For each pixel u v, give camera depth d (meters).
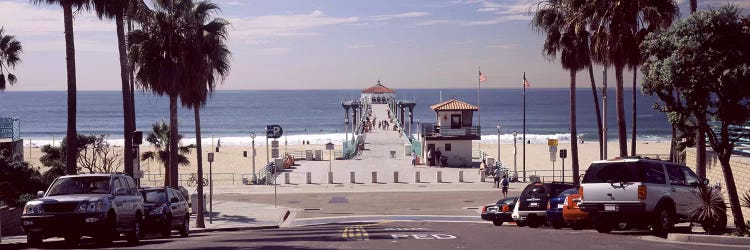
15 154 32.16
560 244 15.97
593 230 22.03
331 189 51.31
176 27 33.47
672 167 18.58
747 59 17.58
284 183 55.44
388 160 70.69
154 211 21.52
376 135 98.75
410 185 53.09
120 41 30.16
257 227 32.81
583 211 18.91
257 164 82.44
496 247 15.50
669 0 27.95
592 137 142.75
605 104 40.38
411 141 81.12
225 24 34.59
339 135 151.38
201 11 34.19
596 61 30.89
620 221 18.00
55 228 17.12
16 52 42.22
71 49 27.61
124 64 30.34
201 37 33.53
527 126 186.38
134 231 19.05
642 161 18.03
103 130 167.50
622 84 29.95
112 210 17.77
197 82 33.59
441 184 53.41
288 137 145.25
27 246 18.11
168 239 21.98
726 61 17.58
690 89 17.98
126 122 30.50
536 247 15.31
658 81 18.52
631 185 17.73
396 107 139.62
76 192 18.25
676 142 30.72
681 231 19.39
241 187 53.47
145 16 33.19
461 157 65.69
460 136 65.31
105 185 18.45
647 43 18.88
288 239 19.48
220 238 21.64
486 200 44.44
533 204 26.41
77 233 17.25
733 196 18.67
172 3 33.53
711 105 18.38
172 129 34.16
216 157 91.69
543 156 91.38
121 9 29.69
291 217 37.84
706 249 14.53
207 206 42.44
